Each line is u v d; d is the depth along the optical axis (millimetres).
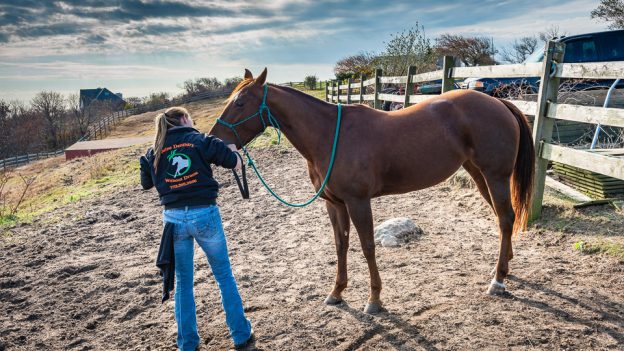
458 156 3824
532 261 4359
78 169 16891
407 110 3824
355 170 3496
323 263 4824
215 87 69062
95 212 7828
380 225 5406
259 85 3650
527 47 31062
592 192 5445
